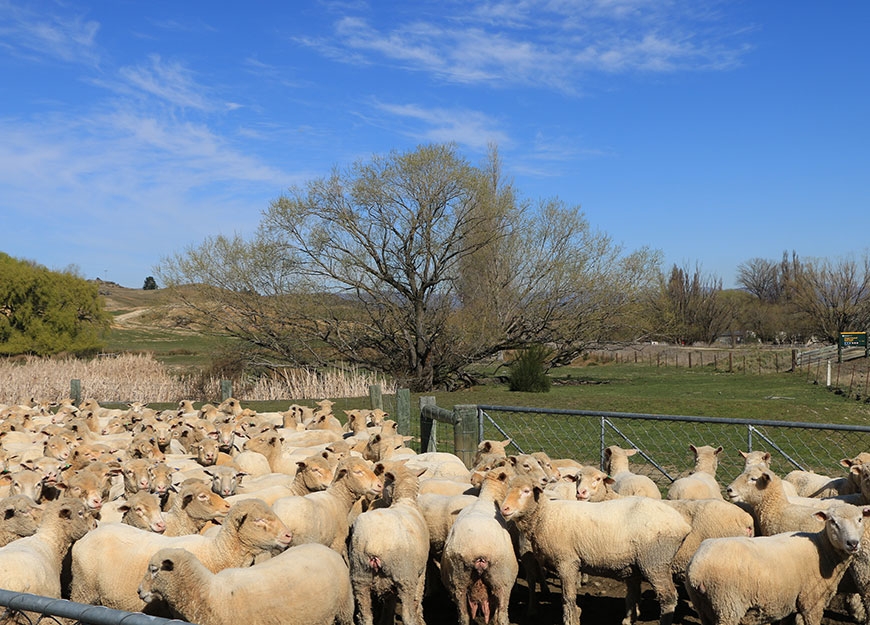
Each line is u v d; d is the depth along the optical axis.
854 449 17.06
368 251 36.38
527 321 39.88
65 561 7.77
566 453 17.27
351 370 36.75
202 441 11.91
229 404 18.88
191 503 8.12
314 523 8.49
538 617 8.91
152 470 9.29
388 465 9.05
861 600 8.19
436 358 38.22
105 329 57.78
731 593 7.05
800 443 17.91
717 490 9.76
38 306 53.59
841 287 68.38
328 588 6.79
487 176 38.50
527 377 33.91
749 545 7.22
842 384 36.78
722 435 18.98
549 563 8.42
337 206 36.34
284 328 36.91
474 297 39.75
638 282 40.00
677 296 85.69
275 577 6.47
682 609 9.05
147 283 151.50
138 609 6.93
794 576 7.26
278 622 6.38
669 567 8.08
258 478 10.51
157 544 7.12
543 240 40.03
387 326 38.03
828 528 7.32
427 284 36.56
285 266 36.41
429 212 36.09
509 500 8.14
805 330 80.94
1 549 7.02
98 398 31.70
